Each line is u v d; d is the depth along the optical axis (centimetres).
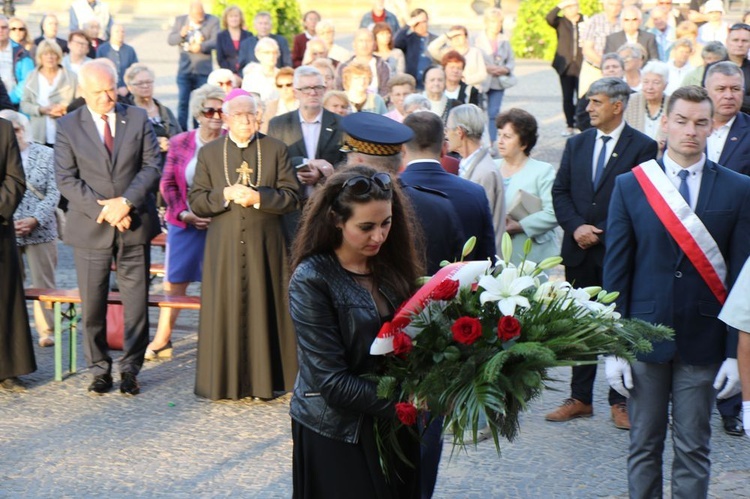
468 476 512
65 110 991
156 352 715
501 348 301
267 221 611
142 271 632
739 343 362
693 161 419
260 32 1390
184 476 512
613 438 565
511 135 619
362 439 315
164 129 906
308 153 688
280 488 500
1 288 630
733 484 502
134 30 2631
